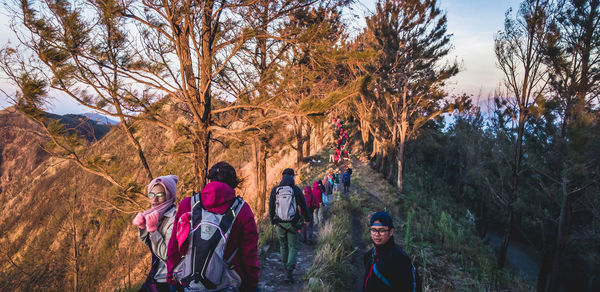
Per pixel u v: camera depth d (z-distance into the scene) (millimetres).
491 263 11398
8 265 7695
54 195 8133
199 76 6621
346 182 16922
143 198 6637
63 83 5137
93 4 5367
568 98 9203
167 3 5496
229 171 2279
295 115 5629
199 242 1885
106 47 5551
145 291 2346
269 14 6117
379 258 2291
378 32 17656
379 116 22609
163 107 6578
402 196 18766
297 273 5777
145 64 5914
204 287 1836
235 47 6336
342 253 6699
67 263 7383
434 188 31125
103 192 7191
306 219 5227
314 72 6598
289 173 5355
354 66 15047
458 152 33656
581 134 8180
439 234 11820
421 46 18406
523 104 11844
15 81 4957
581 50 9094
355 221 11461
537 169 11539
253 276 2082
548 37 9852
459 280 8555
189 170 7031
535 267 17719
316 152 29016
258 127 6449
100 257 7414
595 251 13766
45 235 7801
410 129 21672
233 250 1993
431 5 17719
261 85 6555
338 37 6324
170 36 6008
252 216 2129
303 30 6098
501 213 23859
